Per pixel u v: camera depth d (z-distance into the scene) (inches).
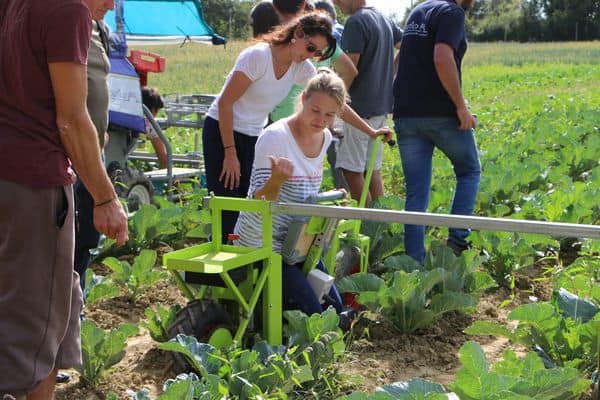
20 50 130.6
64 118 132.5
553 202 320.8
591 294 215.9
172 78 1515.7
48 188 132.8
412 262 238.2
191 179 386.0
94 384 183.6
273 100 232.5
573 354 187.0
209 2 2422.5
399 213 165.3
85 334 181.5
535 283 266.8
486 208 343.9
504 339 216.7
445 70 250.8
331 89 187.9
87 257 207.5
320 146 198.1
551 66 2111.2
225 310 187.9
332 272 220.1
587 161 447.2
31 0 130.4
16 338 132.0
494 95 1205.7
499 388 146.6
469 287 237.6
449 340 214.7
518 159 454.6
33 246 132.6
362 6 318.0
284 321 198.4
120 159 314.8
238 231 198.1
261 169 192.7
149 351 198.7
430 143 268.8
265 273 186.7
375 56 313.7
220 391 156.3
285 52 223.1
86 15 132.2
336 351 182.2
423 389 145.1
